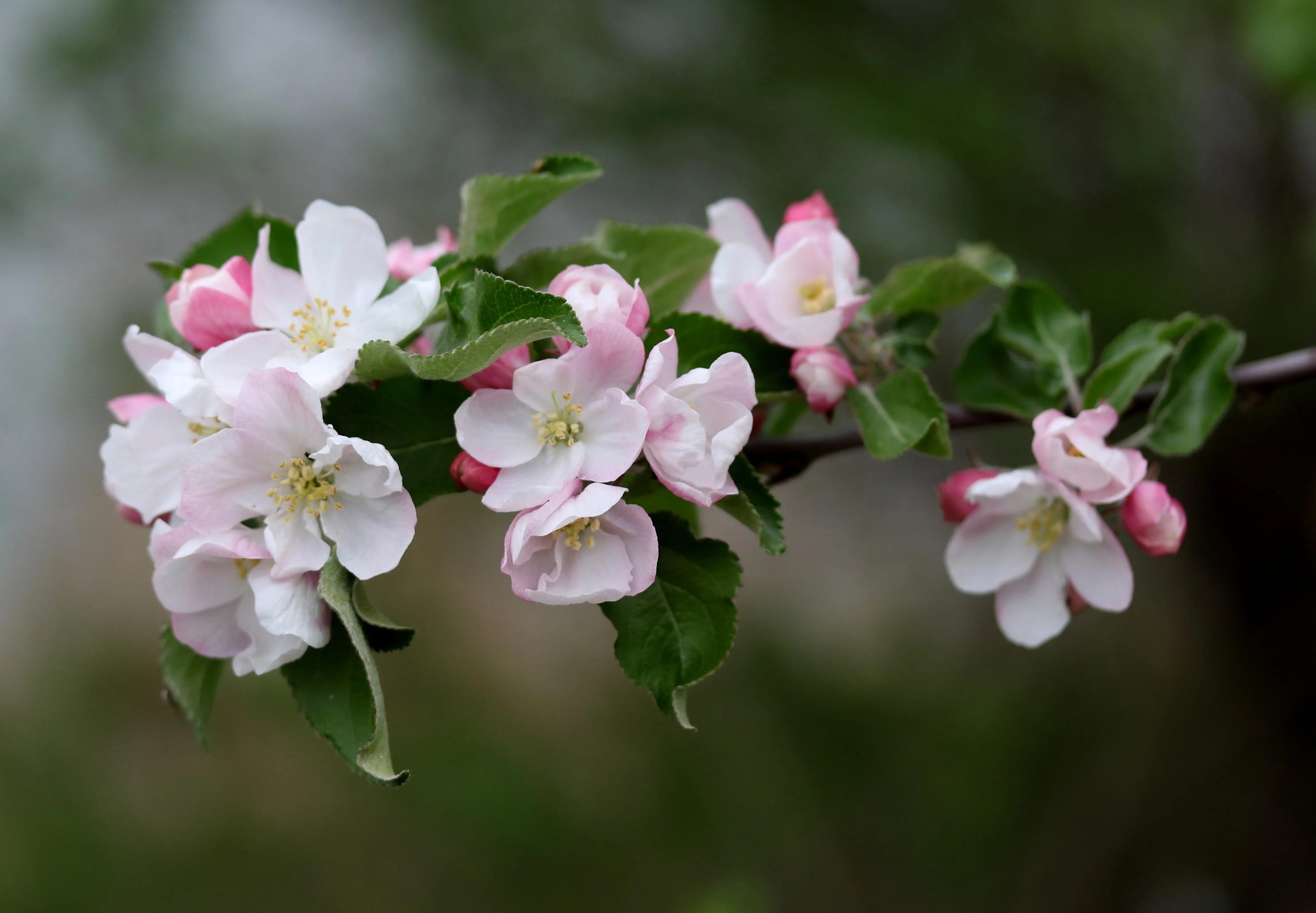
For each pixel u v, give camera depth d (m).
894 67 2.57
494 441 0.95
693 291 1.03
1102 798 2.62
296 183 2.78
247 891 2.50
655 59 2.59
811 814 2.56
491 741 2.71
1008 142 2.48
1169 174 2.58
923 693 2.79
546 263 0.99
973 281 1.01
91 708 2.86
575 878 2.46
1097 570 1.00
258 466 0.94
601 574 0.94
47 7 2.75
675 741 2.69
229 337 0.97
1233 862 2.57
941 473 2.72
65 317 2.86
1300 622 2.63
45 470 3.11
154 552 0.95
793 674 2.80
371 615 0.95
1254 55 1.94
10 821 2.55
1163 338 1.04
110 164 2.75
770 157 2.49
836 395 0.99
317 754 2.72
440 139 2.72
